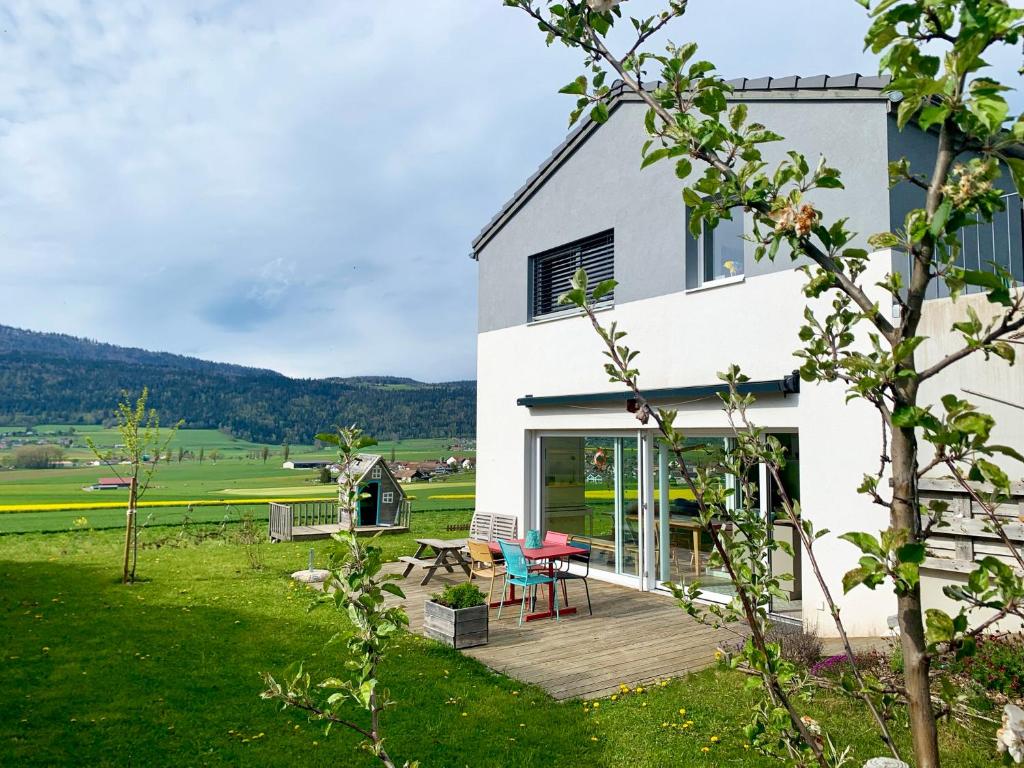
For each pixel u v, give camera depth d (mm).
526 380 13164
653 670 7207
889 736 1717
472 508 28344
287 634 8430
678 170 1875
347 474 2219
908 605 1354
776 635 6660
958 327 1414
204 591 11062
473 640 8031
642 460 11023
